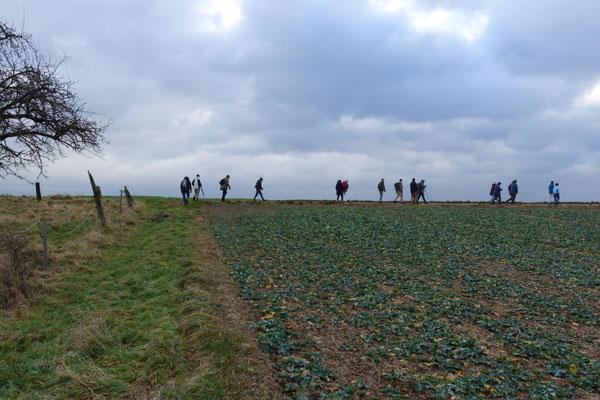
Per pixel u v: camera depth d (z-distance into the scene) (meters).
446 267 13.42
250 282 10.66
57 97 14.45
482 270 13.26
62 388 5.13
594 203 35.66
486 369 6.43
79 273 10.69
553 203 35.34
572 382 6.02
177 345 6.32
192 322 7.07
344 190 36.09
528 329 8.18
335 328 7.89
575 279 12.13
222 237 16.86
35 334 6.83
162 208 25.34
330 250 15.48
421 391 5.60
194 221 21.11
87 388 5.10
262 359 6.05
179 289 9.63
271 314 8.28
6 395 4.98
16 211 18.61
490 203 36.03
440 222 23.14
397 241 17.48
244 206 29.91
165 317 7.63
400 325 8.07
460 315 8.99
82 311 7.92
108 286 9.64
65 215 18.48
